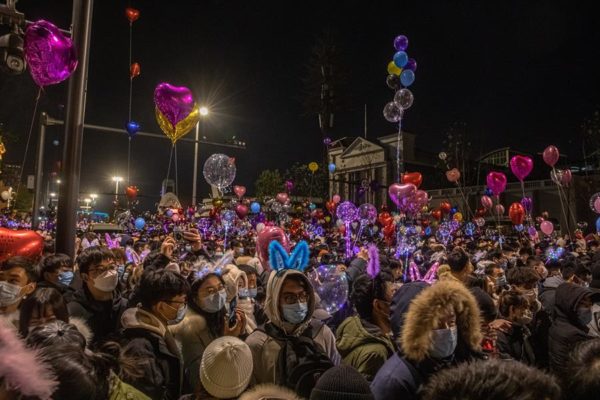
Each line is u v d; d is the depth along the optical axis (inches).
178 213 788.0
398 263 298.0
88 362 69.4
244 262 273.7
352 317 138.7
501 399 46.3
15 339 55.1
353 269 274.8
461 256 216.8
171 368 120.0
